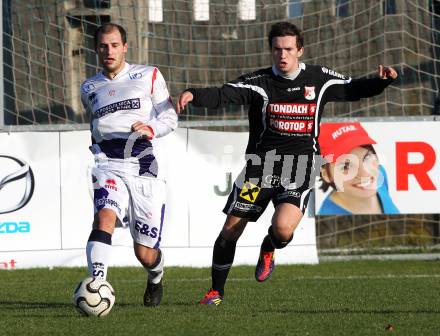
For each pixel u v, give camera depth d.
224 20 48.16
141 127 22.14
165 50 47.84
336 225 47.31
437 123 39.91
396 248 44.19
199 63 48.19
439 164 39.78
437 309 24.42
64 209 38.94
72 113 47.34
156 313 23.06
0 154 38.72
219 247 25.25
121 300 27.56
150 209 23.47
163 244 39.22
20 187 38.78
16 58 46.84
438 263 40.72
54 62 46.97
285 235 24.22
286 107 24.59
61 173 38.94
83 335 19.48
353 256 42.06
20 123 47.50
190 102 23.72
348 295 28.42
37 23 46.78
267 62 48.34
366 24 48.66
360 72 48.94
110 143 23.36
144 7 47.03
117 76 23.64
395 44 48.47
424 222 46.66
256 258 39.44
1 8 40.44
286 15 48.50
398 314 23.11
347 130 39.88
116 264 38.97
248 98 24.53
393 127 39.81
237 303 26.09
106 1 46.59
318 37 48.84
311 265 39.72
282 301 26.75
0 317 22.98
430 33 47.97
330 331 20.05
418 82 48.38
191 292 30.03
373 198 39.84
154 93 23.62
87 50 47.09
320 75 24.84
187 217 39.38
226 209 25.23
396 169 39.78
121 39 23.44
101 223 22.44
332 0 48.59
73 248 38.97
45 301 27.67
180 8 47.81
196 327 20.56
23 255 38.66
